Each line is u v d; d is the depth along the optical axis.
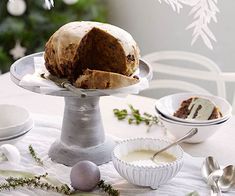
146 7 2.78
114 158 1.36
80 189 1.35
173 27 2.71
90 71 1.39
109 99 1.83
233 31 2.52
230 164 1.46
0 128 1.50
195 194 1.32
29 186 1.38
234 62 2.58
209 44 1.42
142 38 2.85
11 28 2.61
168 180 1.36
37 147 1.54
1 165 1.46
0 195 1.35
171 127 1.54
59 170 1.44
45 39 2.70
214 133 1.57
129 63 1.46
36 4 2.70
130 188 1.36
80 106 1.48
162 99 1.63
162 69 2.21
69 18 2.70
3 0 2.65
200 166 1.43
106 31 1.44
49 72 1.50
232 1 2.47
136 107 1.77
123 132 1.62
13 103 1.81
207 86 2.66
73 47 1.43
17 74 1.52
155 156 1.39
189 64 2.68
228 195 1.33
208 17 1.40
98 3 2.91
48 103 1.82
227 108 1.60
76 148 1.50
